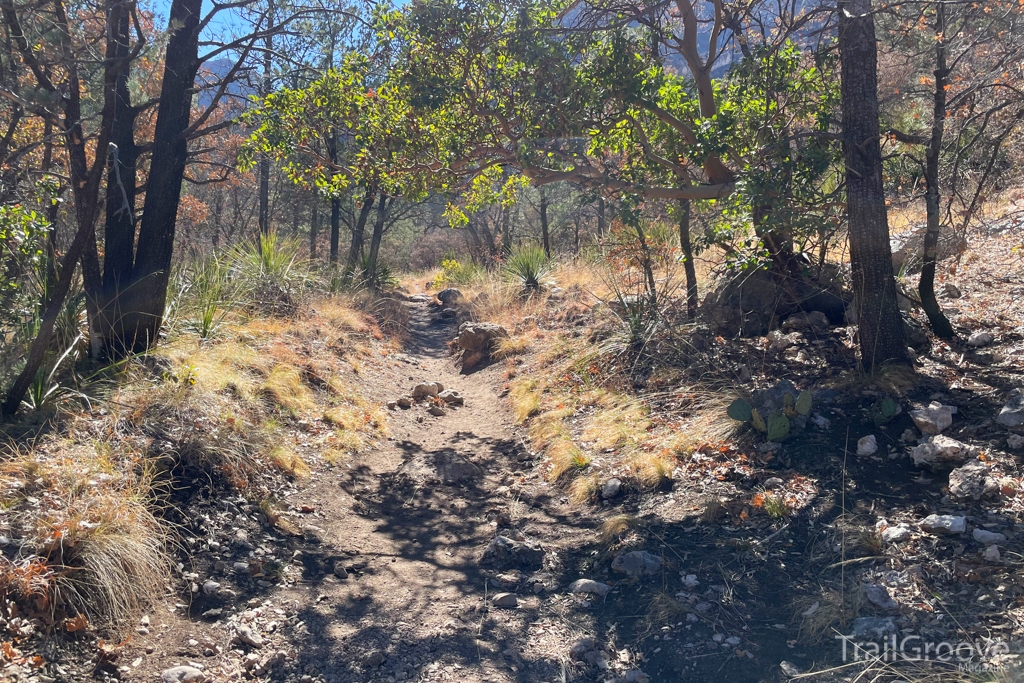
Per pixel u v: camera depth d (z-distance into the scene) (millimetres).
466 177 8477
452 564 5211
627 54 7168
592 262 14414
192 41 7277
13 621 3537
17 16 5781
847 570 4301
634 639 4094
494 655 4043
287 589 4680
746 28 8938
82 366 6582
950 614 3762
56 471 4684
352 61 7562
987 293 8094
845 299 8180
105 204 7195
